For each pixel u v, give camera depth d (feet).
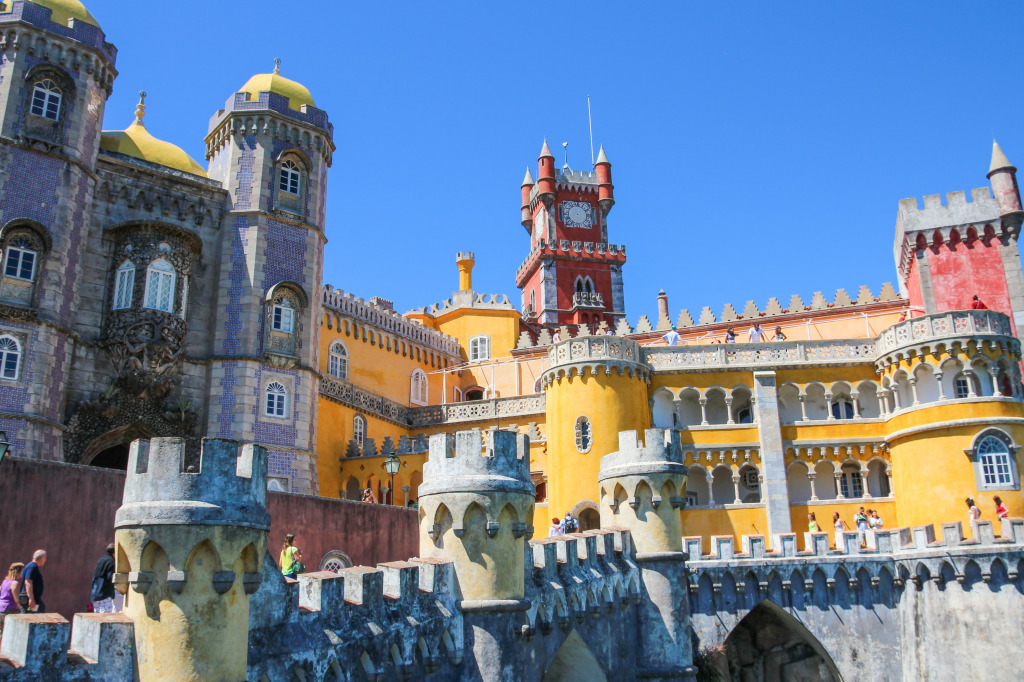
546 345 227.40
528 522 71.97
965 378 151.23
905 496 152.76
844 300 198.90
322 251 160.45
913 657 123.65
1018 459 144.25
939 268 178.50
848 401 166.81
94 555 87.20
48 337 123.75
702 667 118.42
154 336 134.92
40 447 119.65
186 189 148.05
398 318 218.38
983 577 120.67
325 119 163.32
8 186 124.47
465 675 67.15
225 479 48.49
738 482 159.12
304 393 148.87
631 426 156.25
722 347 166.91
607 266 318.65
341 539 113.70
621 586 91.45
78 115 133.39
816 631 126.00
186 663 45.29
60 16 136.46
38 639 42.19
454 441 71.87
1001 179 177.06
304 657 52.90
